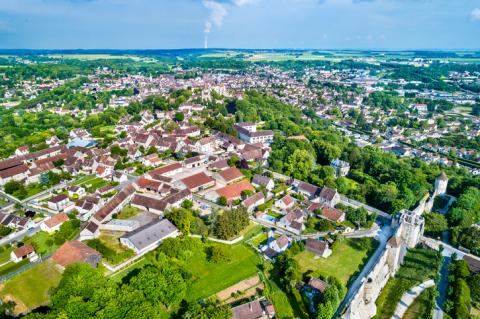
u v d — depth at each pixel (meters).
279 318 142.62
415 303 167.25
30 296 141.75
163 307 141.12
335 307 145.75
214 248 171.38
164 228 181.75
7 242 179.50
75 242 168.12
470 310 165.00
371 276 165.25
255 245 186.62
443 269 190.75
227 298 148.62
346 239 199.75
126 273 155.88
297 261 176.88
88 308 120.81
